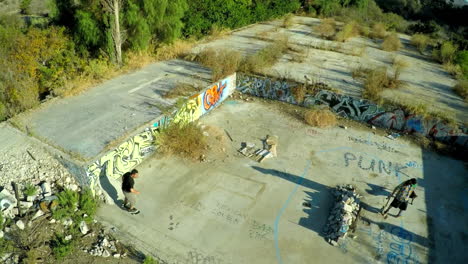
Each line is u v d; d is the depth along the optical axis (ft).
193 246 24.44
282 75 47.80
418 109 38.91
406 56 60.90
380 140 39.27
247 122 41.96
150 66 48.65
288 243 25.02
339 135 40.01
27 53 37.17
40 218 24.72
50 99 37.29
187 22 62.34
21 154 28.63
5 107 34.04
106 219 26.32
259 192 30.04
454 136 37.81
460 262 23.99
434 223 27.48
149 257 22.44
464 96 43.75
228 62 47.62
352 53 59.11
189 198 29.07
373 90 42.39
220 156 34.91
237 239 25.20
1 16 51.88
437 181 32.60
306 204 28.89
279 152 36.17
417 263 23.81
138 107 36.17
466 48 63.41
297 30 75.77
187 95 39.47
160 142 34.19
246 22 77.61
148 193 29.37
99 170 27.94
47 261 22.26
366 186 31.45
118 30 46.50
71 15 50.85
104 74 43.57
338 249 24.63
